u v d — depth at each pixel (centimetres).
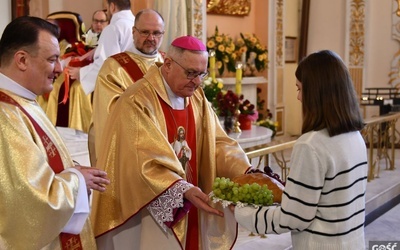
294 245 220
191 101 289
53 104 593
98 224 269
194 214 281
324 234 211
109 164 268
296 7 1077
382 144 781
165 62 273
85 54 555
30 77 210
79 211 211
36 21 210
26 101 213
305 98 213
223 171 288
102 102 362
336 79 208
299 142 210
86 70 491
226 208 281
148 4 734
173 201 251
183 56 264
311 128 212
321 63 210
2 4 665
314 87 209
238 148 296
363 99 916
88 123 597
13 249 198
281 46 1015
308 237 213
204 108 295
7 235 198
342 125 208
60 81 593
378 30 1024
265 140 636
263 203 227
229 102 639
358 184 217
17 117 204
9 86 209
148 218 274
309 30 1068
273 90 1002
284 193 212
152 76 276
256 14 999
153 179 253
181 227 264
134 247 282
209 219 287
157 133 262
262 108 992
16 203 195
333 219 210
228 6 939
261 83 978
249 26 998
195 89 275
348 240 214
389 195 653
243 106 674
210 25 925
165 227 263
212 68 685
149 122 264
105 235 279
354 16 1025
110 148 268
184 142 279
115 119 269
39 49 207
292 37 1069
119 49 483
